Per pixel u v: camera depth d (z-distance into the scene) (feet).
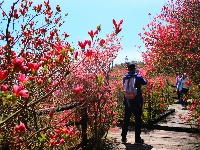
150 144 21.70
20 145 9.74
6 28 15.34
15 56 14.21
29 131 11.28
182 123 29.32
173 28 41.60
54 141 10.23
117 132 26.25
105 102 19.40
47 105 14.11
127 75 22.34
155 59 39.40
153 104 34.47
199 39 36.24
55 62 9.12
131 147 20.65
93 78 16.53
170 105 46.26
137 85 22.00
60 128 10.46
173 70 37.27
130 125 29.43
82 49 8.61
